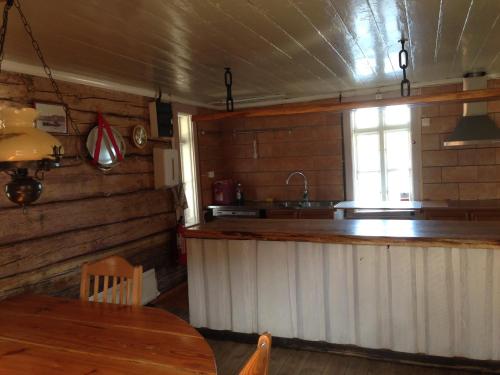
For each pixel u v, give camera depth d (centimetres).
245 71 371
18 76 303
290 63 351
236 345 318
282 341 310
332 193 553
